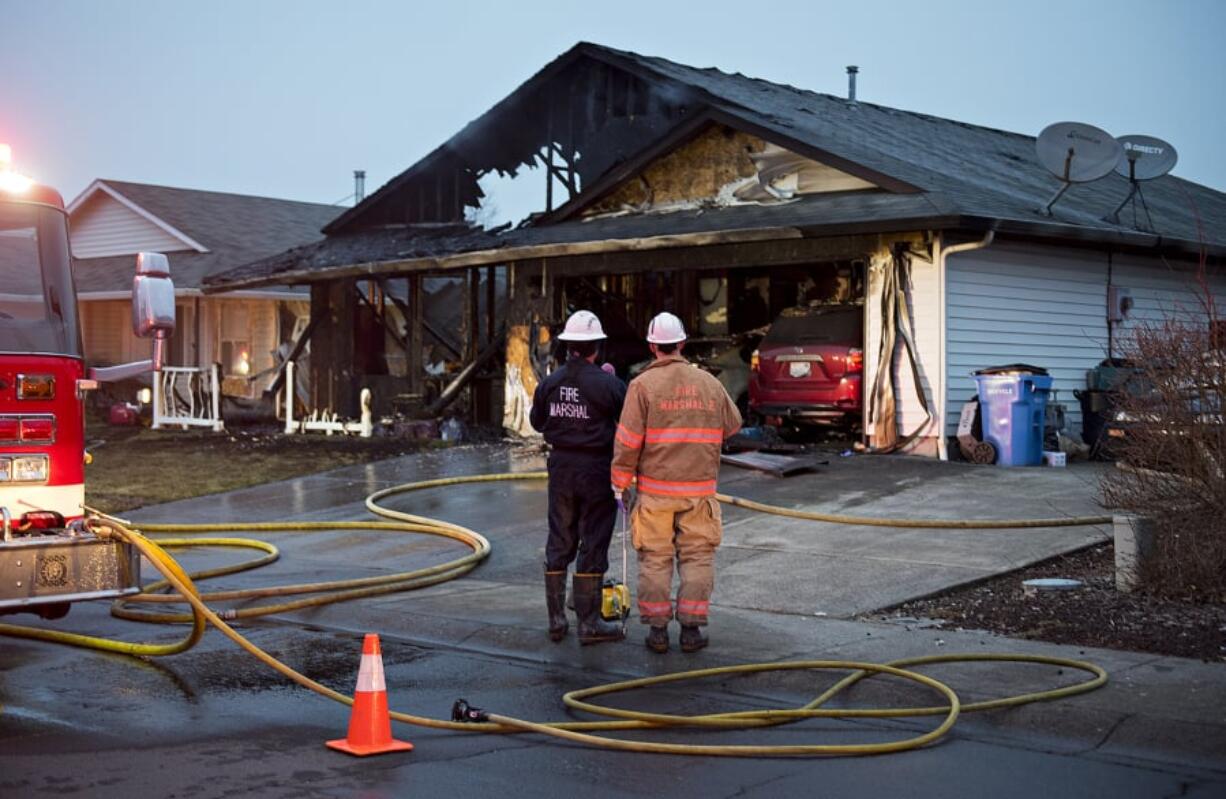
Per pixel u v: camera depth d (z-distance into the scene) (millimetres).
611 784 5297
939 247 14922
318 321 23625
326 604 9328
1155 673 6695
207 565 11141
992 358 15664
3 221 7309
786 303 20422
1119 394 9945
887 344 15305
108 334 30188
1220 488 8367
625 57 19516
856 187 16750
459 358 24078
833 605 8688
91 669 7469
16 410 7125
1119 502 8961
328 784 5258
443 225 22828
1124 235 16188
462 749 5840
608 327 20859
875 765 5562
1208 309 10172
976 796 5117
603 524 7984
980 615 8250
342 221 24188
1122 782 5293
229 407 24234
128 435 22109
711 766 5562
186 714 6445
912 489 12711
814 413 15898
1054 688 6551
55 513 7227
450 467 16391
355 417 23266
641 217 18969
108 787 5203
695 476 7637
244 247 29859
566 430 7953
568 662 7746
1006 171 19828
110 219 32281
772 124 17281
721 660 7477
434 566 10664
